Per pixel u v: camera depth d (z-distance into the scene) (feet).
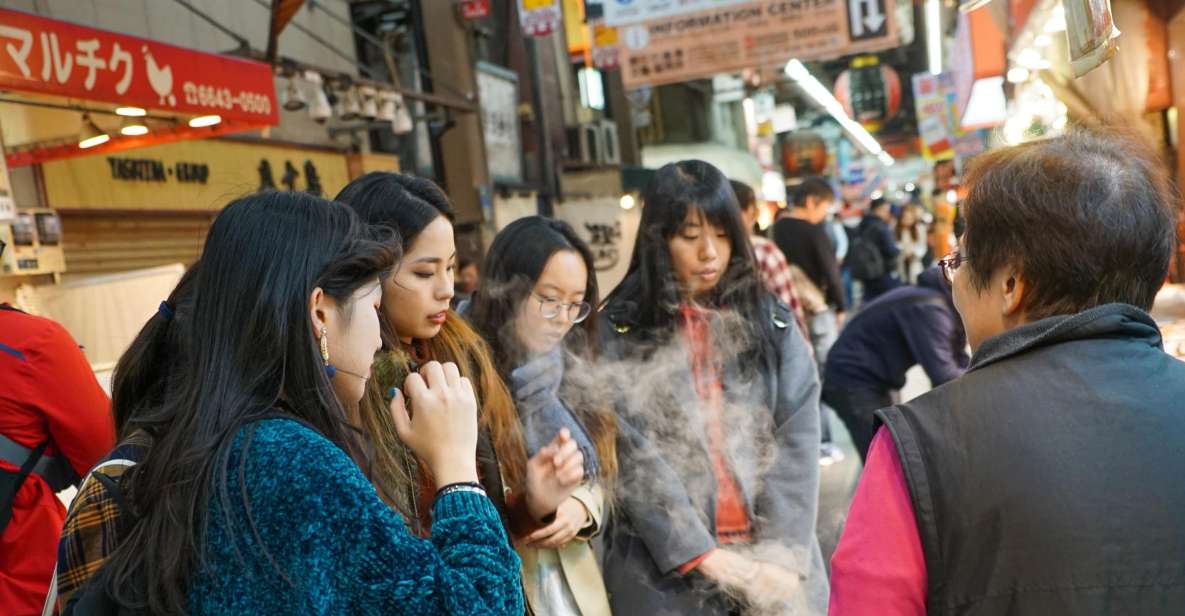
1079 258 4.27
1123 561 3.89
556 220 8.01
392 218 6.22
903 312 12.72
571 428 7.55
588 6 24.32
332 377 4.54
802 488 8.32
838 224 37.19
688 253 8.48
